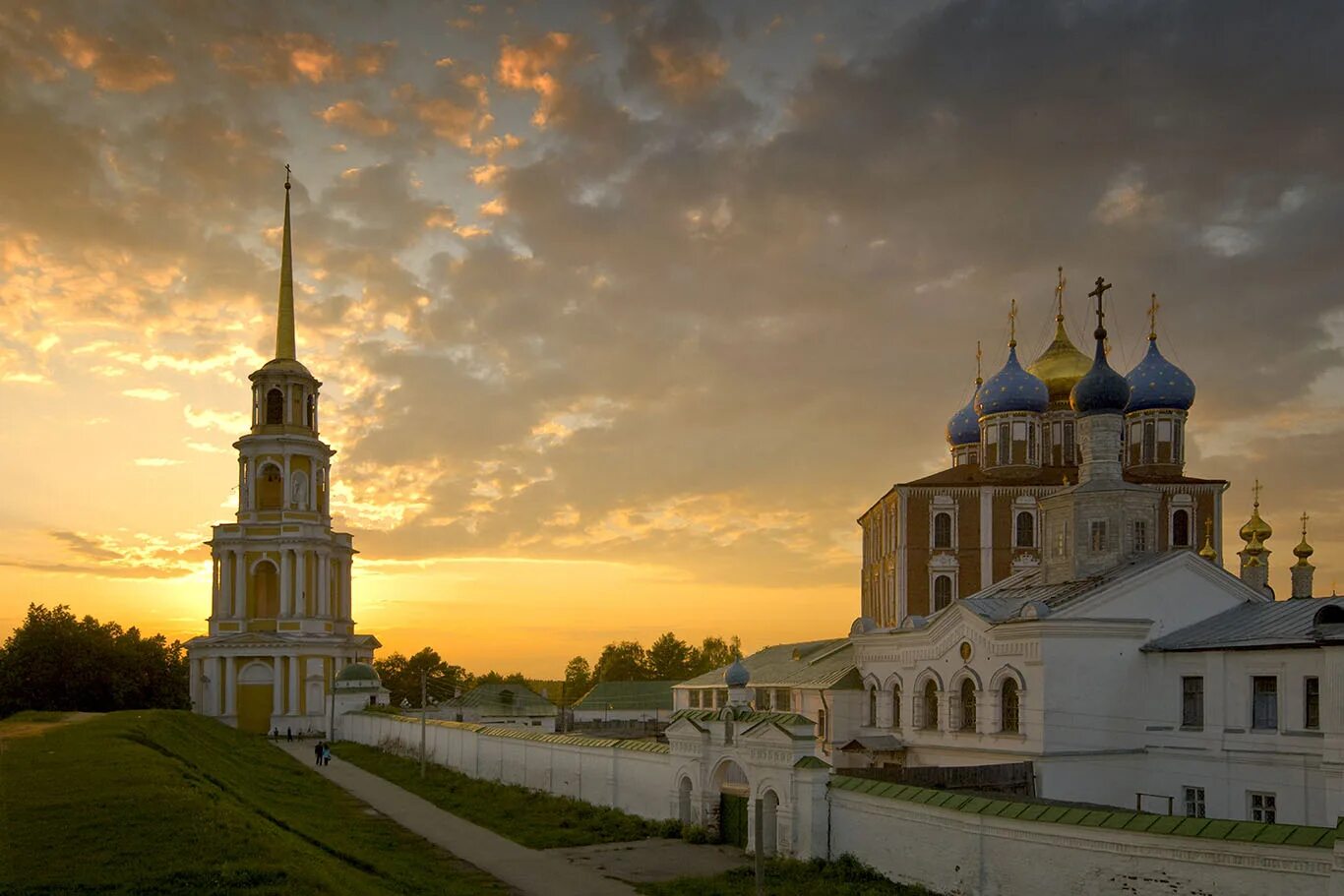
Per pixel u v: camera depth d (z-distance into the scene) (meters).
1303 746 45.31
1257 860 28.62
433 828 54.19
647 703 129.38
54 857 29.62
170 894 27.02
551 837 50.69
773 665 91.25
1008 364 103.19
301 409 134.75
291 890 28.11
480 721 109.50
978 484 98.69
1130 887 31.09
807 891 38.47
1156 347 101.19
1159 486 97.44
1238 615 53.12
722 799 49.62
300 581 127.81
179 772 45.91
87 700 105.25
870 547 119.31
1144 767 52.12
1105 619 52.12
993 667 55.00
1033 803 35.28
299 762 90.56
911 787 39.69
